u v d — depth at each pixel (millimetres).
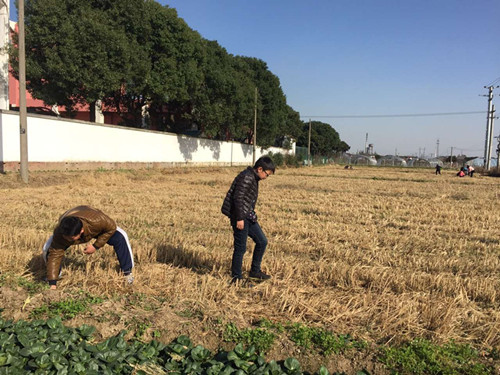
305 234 8680
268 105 45625
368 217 11312
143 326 4090
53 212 10258
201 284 5223
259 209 12398
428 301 4723
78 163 22797
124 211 11133
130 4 24016
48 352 3373
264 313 4453
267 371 3344
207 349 3703
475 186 24172
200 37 30938
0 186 15453
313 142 89438
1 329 3828
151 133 30297
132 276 5129
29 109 33000
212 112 31984
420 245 7965
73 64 21062
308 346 3822
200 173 30266
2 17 22328
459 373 3479
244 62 43531
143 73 24500
